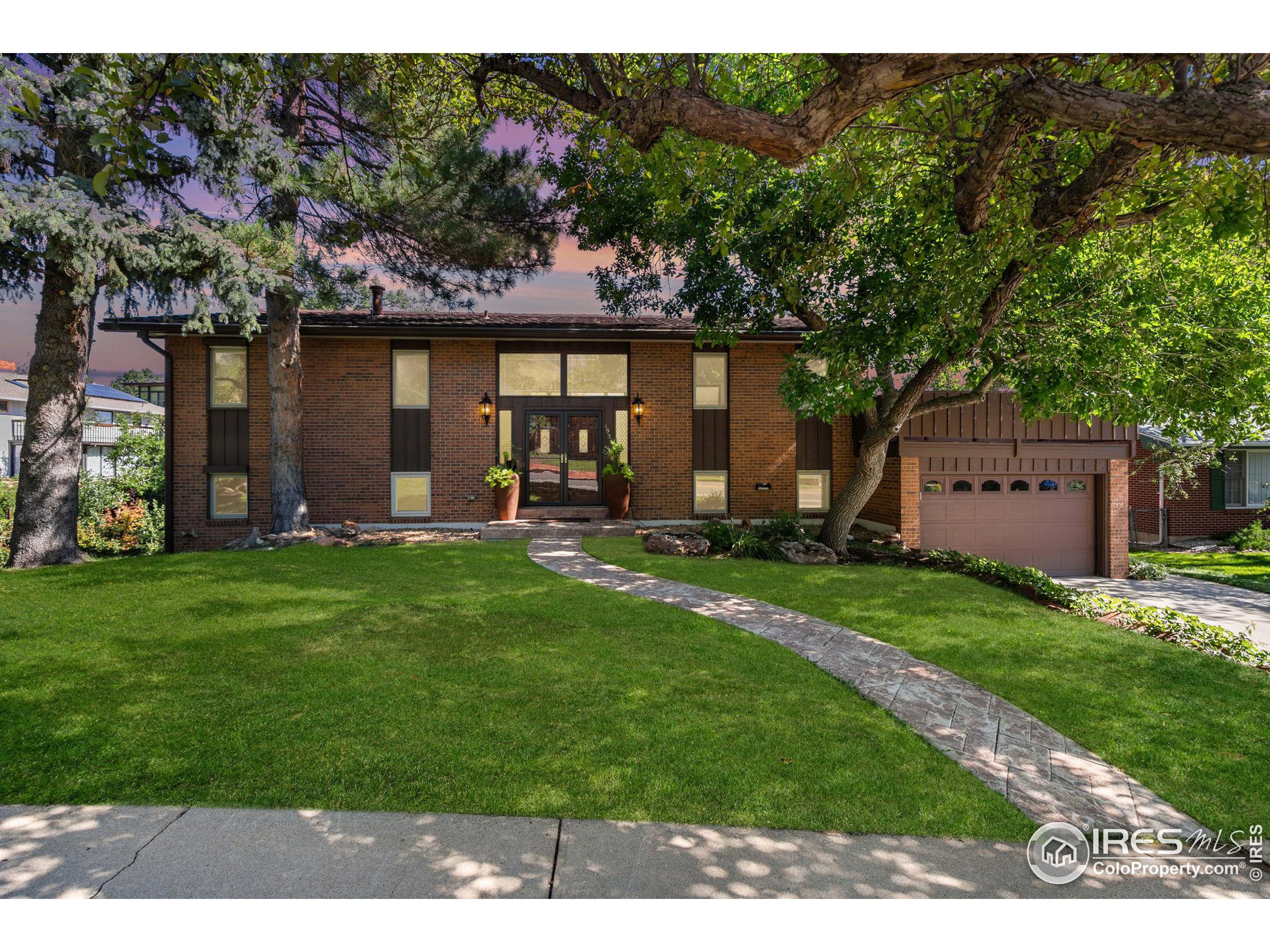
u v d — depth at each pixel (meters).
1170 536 20.62
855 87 3.49
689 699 5.22
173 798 3.67
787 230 10.49
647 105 4.18
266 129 10.41
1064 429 14.67
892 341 9.90
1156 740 4.78
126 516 18.16
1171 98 3.35
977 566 10.95
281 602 7.94
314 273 13.09
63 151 11.17
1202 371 10.25
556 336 14.95
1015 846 3.45
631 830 3.47
